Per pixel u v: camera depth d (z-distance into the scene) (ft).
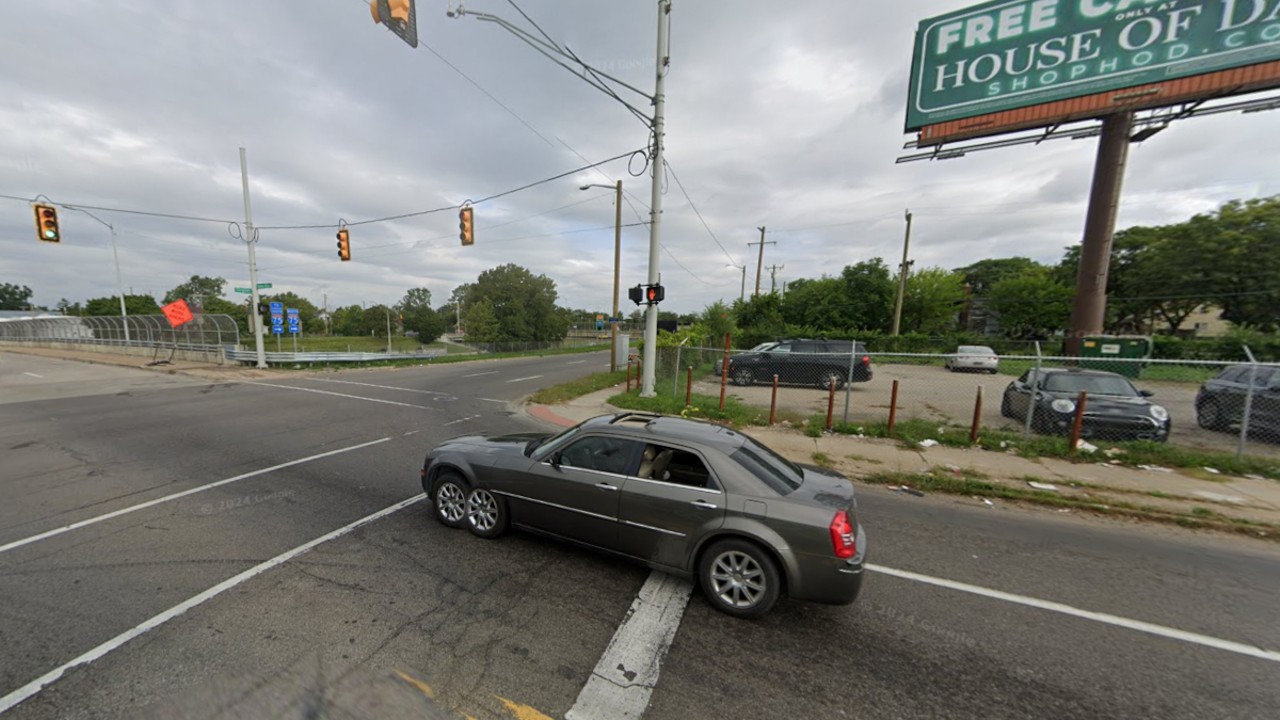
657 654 9.36
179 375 58.23
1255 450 24.84
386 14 24.06
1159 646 10.07
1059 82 55.21
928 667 9.23
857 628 10.49
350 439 26.32
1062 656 9.68
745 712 7.94
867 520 16.97
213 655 8.78
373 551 13.20
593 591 11.53
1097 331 57.62
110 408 35.45
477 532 14.28
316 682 8.18
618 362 71.00
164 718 7.37
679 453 12.20
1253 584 12.82
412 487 18.57
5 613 9.97
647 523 11.80
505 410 37.91
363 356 85.87
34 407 35.65
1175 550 14.85
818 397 44.04
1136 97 51.80
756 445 13.35
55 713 7.39
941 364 78.95
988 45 58.65
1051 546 15.02
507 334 180.55
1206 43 48.29
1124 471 22.04
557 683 8.44
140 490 17.70
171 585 11.21
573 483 12.78
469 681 8.38
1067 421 26.30
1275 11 45.60
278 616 10.08
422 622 10.04
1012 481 20.75
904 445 26.40
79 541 13.43
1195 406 30.60
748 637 10.03
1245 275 78.43
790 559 10.34
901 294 98.07
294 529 14.53
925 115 63.10
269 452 23.27
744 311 111.96
